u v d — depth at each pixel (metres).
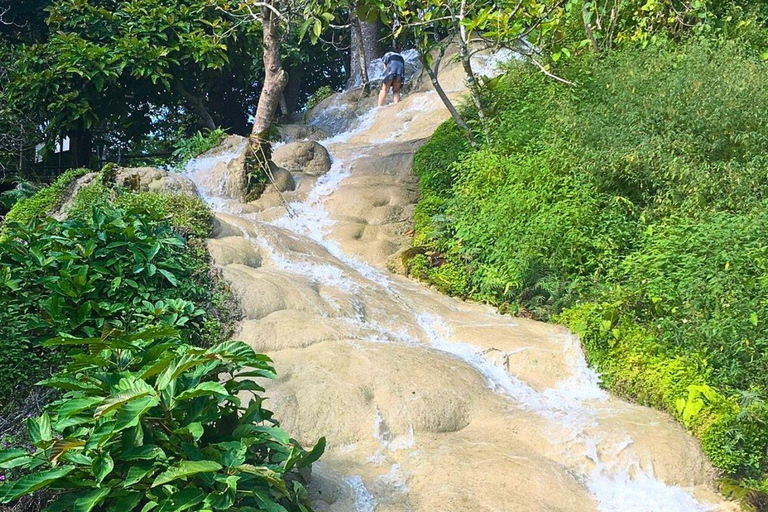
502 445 5.14
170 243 6.20
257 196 9.21
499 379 6.08
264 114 9.28
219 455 3.75
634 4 9.95
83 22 11.82
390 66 13.52
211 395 4.02
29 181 10.63
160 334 4.27
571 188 7.42
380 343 6.13
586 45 9.73
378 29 17.09
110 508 3.61
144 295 5.71
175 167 10.38
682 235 6.59
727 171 7.01
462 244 8.18
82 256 5.74
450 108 9.23
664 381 5.85
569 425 5.40
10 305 5.40
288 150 10.39
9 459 3.68
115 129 13.23
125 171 8.12
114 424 3.57
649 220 7.23
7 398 4.92
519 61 10.60
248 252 7.04
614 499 4.89
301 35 8.86
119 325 5.40
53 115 10.91
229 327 5.89
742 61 7.95
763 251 6.06
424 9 9.27
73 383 3.87
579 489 4.84
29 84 10.70
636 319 6.56
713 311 6.07
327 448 5.03
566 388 6.15
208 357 3.89
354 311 6.59
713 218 6.55
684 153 7.25
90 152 11.78
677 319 6.32
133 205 6.93
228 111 17.34
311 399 5.23
